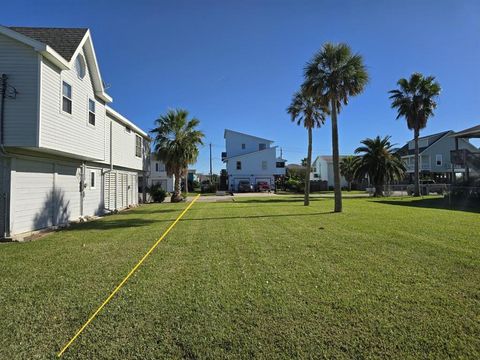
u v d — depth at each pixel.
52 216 11.50
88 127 12.45
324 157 59.12
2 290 4.62
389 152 31.64
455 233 8.71
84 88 12.12
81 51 11.58
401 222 11.15
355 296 4.18
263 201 25.23
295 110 21.92
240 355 2.92
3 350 3.03
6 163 9.30
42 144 9.24
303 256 6.34
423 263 5.70
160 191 25.66
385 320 3.50
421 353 2.89
